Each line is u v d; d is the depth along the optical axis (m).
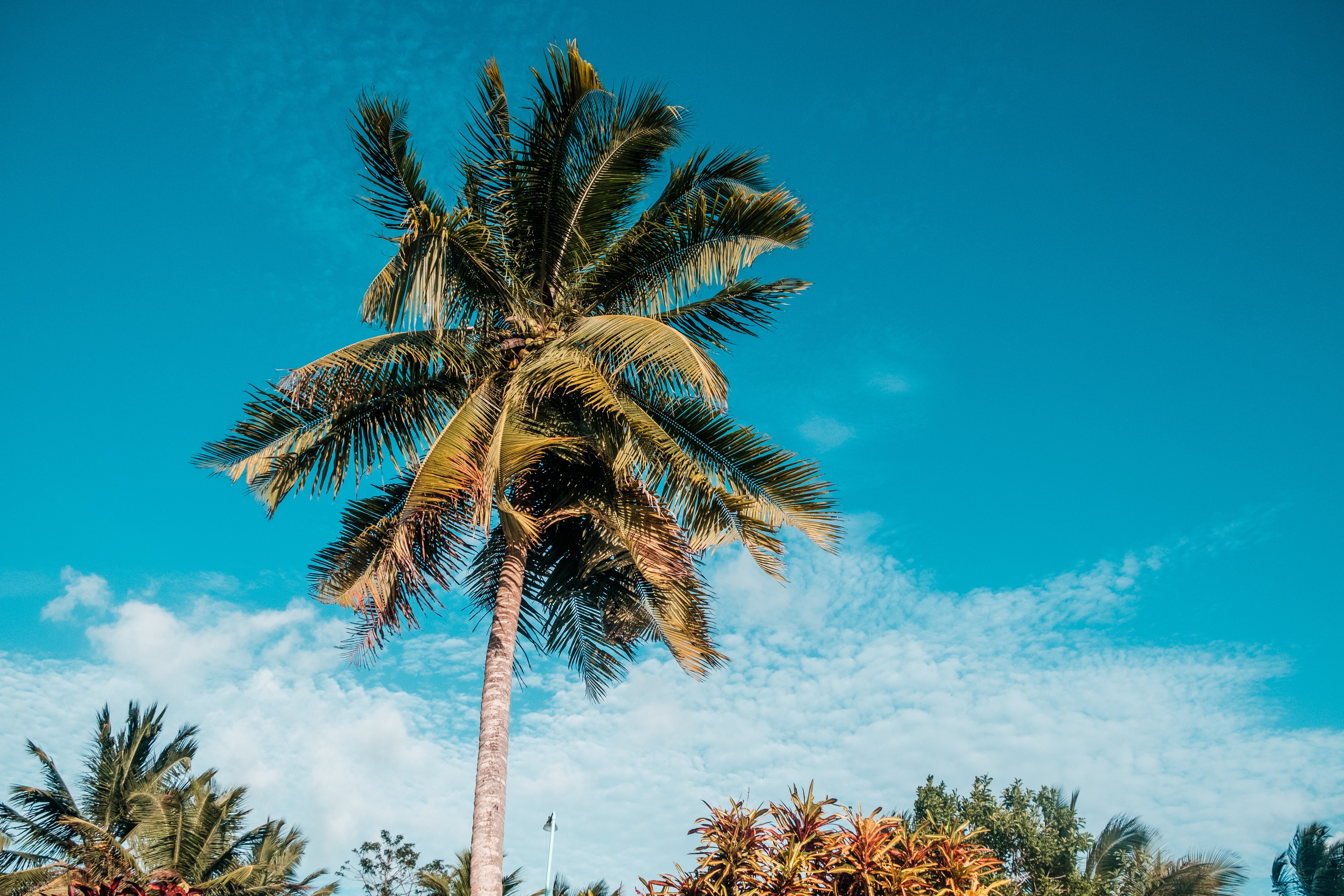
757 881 6.45
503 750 9.54
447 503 10.09
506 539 11.11
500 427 9.70
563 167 11.59
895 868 6.36
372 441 11.05
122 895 6.65
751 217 11.43
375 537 10.87
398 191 10.76
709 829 6.87
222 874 28.03
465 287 11.52
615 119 11.38
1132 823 26.92
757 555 10.91
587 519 12.09
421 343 10.89
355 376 10.42
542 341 11.68
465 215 11.54
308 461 10.97
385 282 10.46
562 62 10.89
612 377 10.88
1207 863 25.03
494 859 8.79
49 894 25.89
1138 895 25.77
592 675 12.80
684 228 11.80
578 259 12.33
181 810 28.67
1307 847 25.53
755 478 11.58
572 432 11.27
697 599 11.39
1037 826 29.31
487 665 10.12
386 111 10.34
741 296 12.09
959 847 6.67
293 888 28.89
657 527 10.85
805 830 6.72
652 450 10.72
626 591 12.55
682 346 9.56
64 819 27.67
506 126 11.62
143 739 33.25
